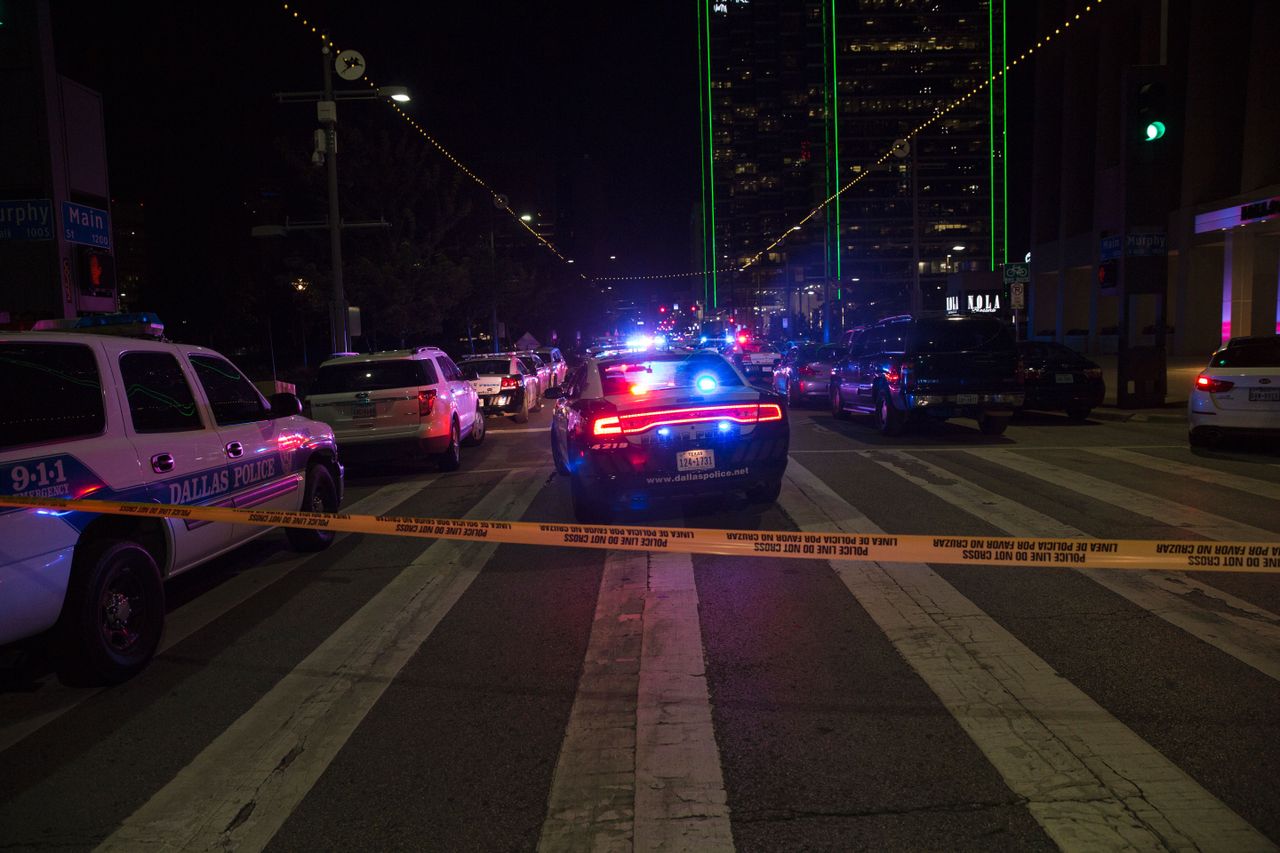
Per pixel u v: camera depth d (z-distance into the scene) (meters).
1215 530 7.05
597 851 2.93
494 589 6.19
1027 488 9.15
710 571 6.46
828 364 20.17
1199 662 4.39
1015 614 5.24
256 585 6.52
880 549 4.81
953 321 14.09
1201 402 11.51
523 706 4.15
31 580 4.09
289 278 30.34
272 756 3.72
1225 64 43.72
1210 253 43.94
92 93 13.98
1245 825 2.96
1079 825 2.98
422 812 3.23
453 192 31.02
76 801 3.40
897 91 165.50
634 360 8.81
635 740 3.74
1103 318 54.09
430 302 29.42
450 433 12.10
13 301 12.68
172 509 4.72
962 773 3.36
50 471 4.31
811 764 3.48
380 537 8.09
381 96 20.06
